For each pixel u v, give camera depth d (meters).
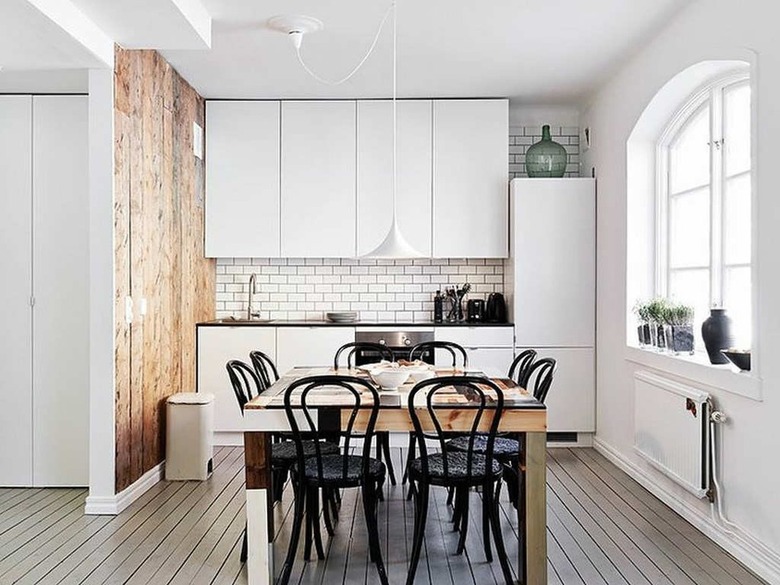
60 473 5.21
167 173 5.60
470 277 7.08
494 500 4.02
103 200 4.54
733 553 3.91
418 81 6.11
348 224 6.66
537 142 6.97
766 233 3.57
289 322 6.61
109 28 4.30
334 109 6.65
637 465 5.42
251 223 6.66
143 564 3.80
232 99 6.64
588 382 6.46
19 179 5.19
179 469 5.40
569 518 4.55
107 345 4.57
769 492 3.54
